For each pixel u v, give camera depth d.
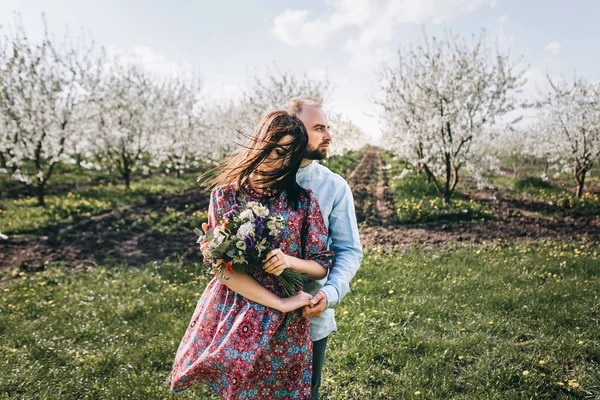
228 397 1.71
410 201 12.34
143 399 3.21
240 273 1.78
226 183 1.98
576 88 13.57
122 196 13.87
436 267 6.60
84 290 6.17
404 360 3.63
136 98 17.81
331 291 1.80
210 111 30.28
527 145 22.81
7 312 5.23
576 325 4.26
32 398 3.20
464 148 11.95
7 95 13.44
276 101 17.56
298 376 1.79
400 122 15.45
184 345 1.88
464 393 3.15
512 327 4.22
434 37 12.60
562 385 3.15
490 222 10.32
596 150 12.54
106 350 4.07
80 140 15.70
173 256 8.10
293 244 1.87
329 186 2.05
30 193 14.23
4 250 8.34
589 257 6.89
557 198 13.05
